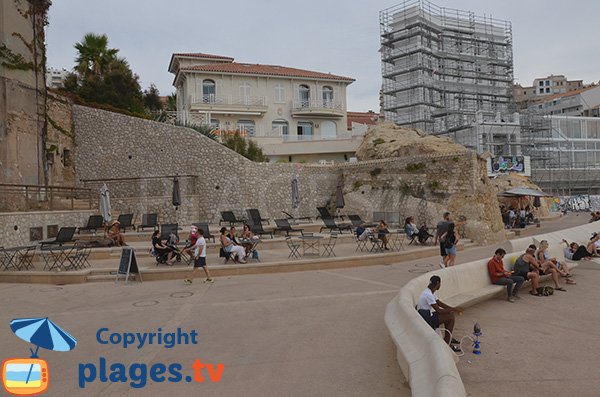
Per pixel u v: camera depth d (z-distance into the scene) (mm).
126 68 37531
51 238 20641
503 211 35312
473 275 10977
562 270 13016
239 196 26922
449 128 50156
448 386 3918
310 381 5734
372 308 9648
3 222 17828
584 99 80000
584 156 58656
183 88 50219
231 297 11133
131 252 13461
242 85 48344
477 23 58312
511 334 8148
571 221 39562
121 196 27922
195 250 13383
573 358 6844
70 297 11625
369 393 5320
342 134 48438
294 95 50438
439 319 7262
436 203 24578
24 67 24594
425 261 17047
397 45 55250
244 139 35219
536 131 53281
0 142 22828
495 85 57969
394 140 32469
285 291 11719
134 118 28469
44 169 26031
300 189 28891
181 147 27609
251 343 7418
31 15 25469
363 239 18469
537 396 5457
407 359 5266
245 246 15719
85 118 29281
